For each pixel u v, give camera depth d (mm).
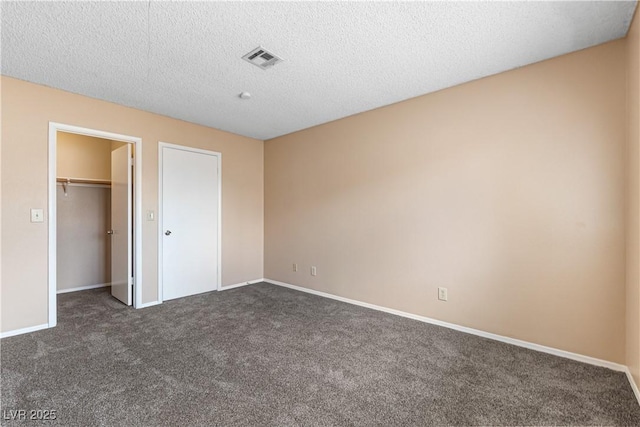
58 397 1704
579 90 2137
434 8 1699
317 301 3619
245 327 2785
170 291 3656
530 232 2334
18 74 2496
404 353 2268
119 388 1798
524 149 2357
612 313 2025
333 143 3727
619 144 1997
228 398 1714
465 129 2652
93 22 1813
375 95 2934
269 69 2420
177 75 2520
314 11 1724
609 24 1846
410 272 3023
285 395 1746
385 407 1644
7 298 2537
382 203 3240
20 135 2594
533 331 2326
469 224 2633
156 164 3510
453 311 2738
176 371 2000
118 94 2918
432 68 2396
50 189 2740
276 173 4508
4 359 2141
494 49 2119
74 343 2416
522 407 1646
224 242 4219
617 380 1889
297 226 4188
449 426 1503
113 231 3766
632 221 1814
